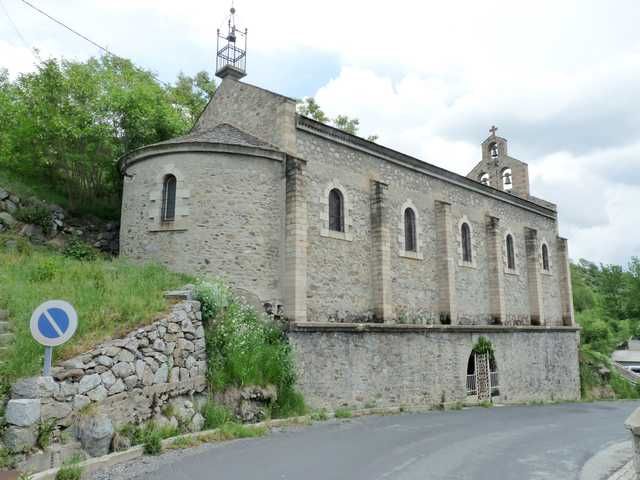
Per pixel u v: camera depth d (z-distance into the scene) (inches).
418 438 406.0
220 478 256.1
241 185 556.7
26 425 242.5
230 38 745.0
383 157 710.5
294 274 549.3
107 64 822.5
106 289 405.4
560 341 1016.2
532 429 485.7
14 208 645.3
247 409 422.6
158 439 307.3
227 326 448.5
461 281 815.7
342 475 274.8
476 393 755.4
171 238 547.5
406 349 653.3
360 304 641.0
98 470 259.9
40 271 424.5
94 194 759.1
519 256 981.8
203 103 1017.5
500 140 1151.6
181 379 376.8
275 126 601.9
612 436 453.4
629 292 2596.0
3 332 307.9
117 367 313.4
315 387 534.3
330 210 636.7
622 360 2185.0
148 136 722.2
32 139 673.0
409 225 751.7
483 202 907.4
